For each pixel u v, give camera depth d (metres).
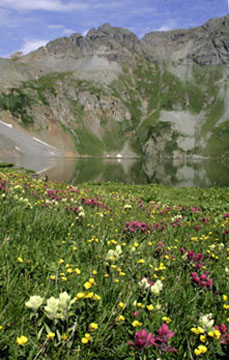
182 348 2.98
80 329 2.98
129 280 4.05
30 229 5.39
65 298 2.77
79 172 141.00
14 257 4.15
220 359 2.89
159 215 12.36
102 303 3.45
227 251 6.28
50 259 4.45
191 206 18.45
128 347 2.88
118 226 7.46
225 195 26.28
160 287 3.54
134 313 3.23
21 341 2.48
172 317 3.41
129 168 194.75
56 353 2.63
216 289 4.18
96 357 2.79
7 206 6.38
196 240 7.01
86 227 6.61
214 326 3.11
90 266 4.27
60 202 9.30
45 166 158.00
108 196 16.73
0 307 3.06
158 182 117.38
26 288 3.49
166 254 5.51
